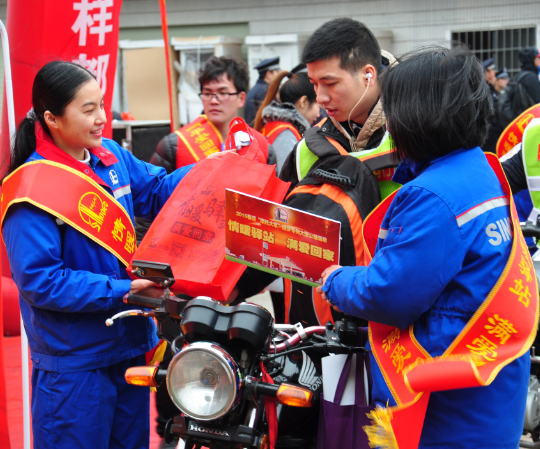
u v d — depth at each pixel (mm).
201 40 8648
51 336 2133
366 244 1906
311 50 2225
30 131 2178
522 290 1607
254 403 1793
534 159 2666
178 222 2143
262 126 4137
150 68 8695
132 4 9055
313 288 2225
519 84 6988
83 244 2137
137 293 2098
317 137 2375
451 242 1568
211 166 2234
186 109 8609
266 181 2174
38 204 2023
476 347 1572
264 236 1868
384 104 1717
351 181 2148
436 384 1493
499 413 1637
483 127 1688
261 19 8789
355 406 1874
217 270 2018
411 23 8391
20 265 2031
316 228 1785
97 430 2166
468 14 8266
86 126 2102
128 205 2375
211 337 1749
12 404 3385
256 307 1740
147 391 2389
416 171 1755
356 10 8508
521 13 8141
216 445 1764
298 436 2186
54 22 2936
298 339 1925
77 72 2090
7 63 2463
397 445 1589
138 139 5785
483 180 1646
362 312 1652
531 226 2363
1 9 8977
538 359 2332
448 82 1613
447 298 1627
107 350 2178
